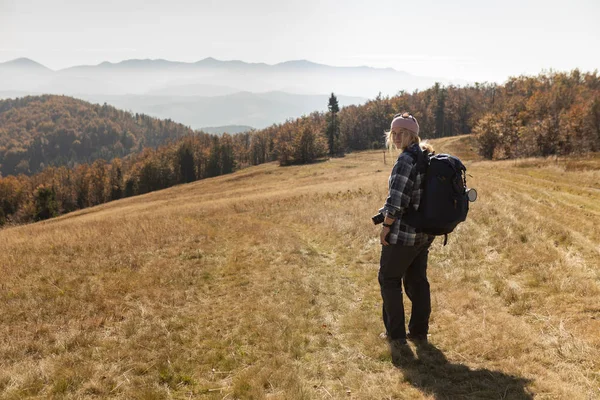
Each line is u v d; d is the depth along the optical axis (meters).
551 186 17.88
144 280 5.86
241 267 6.72
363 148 138.62
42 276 6.03
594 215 9.77
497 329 3.76
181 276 6.16
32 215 98.50
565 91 85.00
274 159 154.12
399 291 3.76
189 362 3.55
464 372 3.15
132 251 7.62
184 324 4.39
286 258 7.17
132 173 132.38
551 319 3.89
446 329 3.96
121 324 4.39
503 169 30.70
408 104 139.38
